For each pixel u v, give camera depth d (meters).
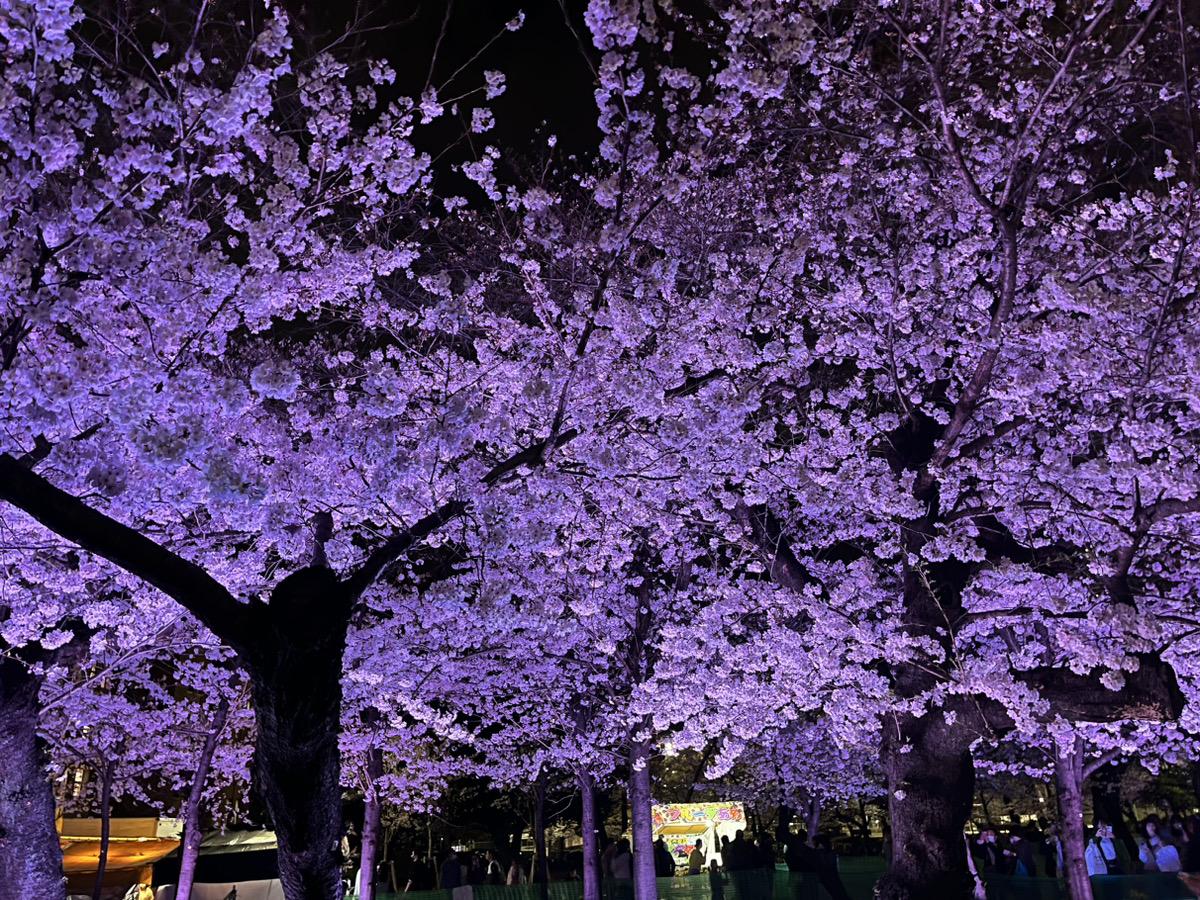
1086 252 12.02
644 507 12.80
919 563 10.76
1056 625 9.99
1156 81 9.99
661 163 11.78
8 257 6.75
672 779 33.44
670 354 11.10
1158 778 28.12
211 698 17.00
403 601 13.82
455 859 20.88
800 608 11.73
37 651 12.06
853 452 11.97
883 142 11.26
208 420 7.68
